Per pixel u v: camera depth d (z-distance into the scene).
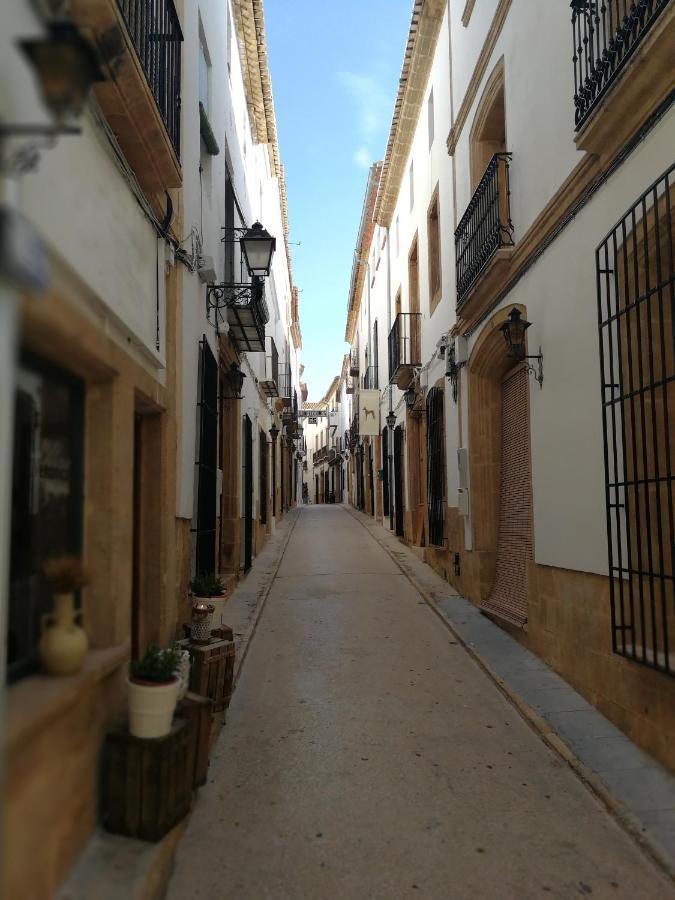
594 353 5.21
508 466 8.56
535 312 6.53
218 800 3.85
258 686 5.86
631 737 4.64
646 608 4.56
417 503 14.77
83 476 3.32
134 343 4.06
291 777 4.15
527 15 6.74
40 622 2.88
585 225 5.34
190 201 6.16
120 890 2.65
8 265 1.43
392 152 15.75
